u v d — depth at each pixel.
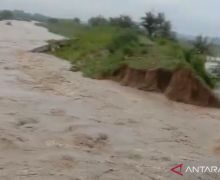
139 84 18.67
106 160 9.65
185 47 20.72
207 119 14.65
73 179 8.43
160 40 22.14
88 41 28.47
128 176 8.87
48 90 16.44
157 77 18.42
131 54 21.22
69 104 14.48
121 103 15.60
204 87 17.25
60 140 10.66
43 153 9.65
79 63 23.91
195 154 10.80
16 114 12.45
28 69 21.28
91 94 16.45
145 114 14.41
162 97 17.47
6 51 28.44
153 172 9.22
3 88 15.95
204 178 9.18
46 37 47.72
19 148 9.77
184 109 15.94
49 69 21.86
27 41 39.28
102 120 12.96
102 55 23.50
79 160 9.42
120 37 23.83
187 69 17.52
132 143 11.16
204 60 20.30
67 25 62.59
